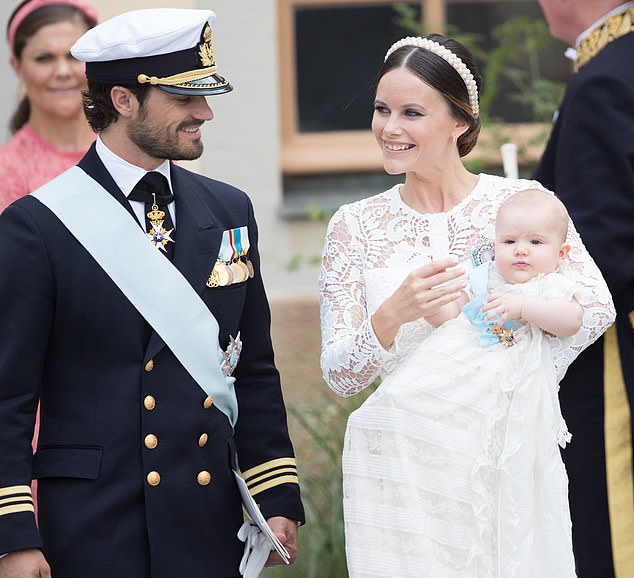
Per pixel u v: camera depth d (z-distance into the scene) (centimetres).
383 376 722
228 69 1465
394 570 659
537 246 677
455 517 662
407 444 670
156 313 672
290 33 1516
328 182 1531
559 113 876
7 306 663
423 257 711
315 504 1110
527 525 659
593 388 845
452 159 716
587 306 685
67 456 669
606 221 806
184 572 673
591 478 847
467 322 688
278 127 1477
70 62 934
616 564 841
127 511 668
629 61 847
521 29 1349
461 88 693
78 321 670
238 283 705
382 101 696
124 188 688
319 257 1329
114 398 671
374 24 1523
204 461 683
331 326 712
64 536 664
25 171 934
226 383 694
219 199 721
